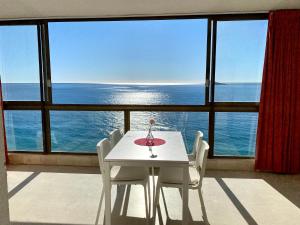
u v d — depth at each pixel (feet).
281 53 10.25
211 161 11.61
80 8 9.98
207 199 8.83
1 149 2.84
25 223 7.38
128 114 11.96
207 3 9.45
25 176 10.84
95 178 10.67
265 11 10.41
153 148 7.86
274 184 10.05
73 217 7.72
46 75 11.94
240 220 7.56
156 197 7.55
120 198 8.91
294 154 10.83
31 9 10.11
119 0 9.12
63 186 9.87
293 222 7.45
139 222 7.48
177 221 7.52
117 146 8.07
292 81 10.36
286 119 10.58
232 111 11.48
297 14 10.00
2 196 2.86
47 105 12.13
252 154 11.86
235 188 9.69
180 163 6.73
